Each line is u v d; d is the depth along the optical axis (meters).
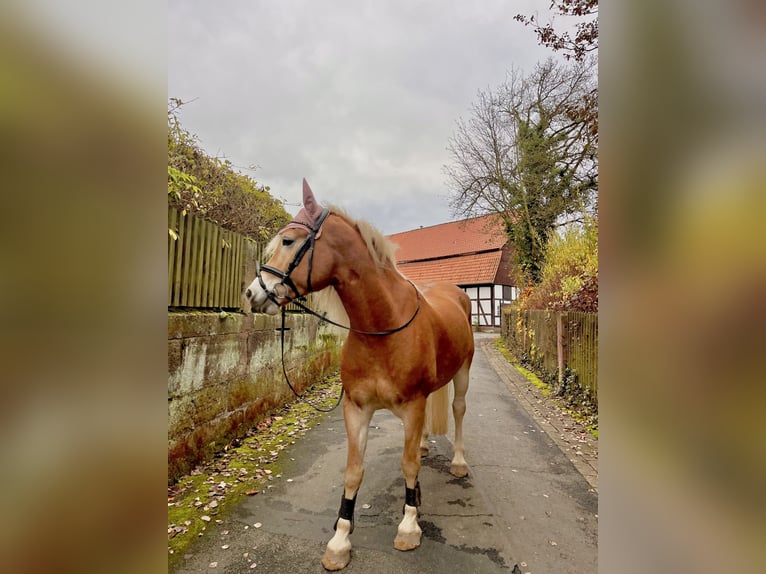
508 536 2.20
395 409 2.14
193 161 4.32
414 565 1.96
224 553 2.05
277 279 1.86
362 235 2.07
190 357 2.97
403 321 2.10
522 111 11.80
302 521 2.36
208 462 3.17
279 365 4.63
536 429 4.14
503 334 13.98
